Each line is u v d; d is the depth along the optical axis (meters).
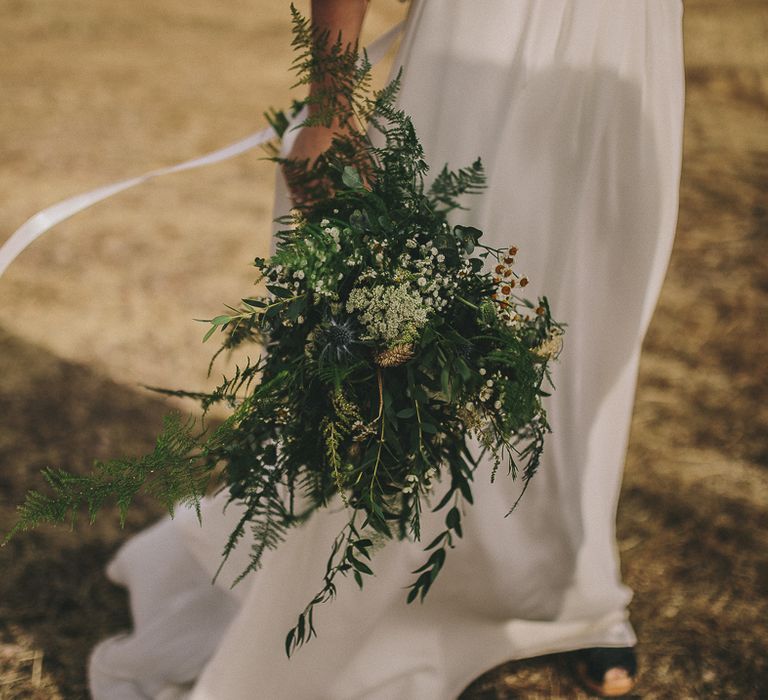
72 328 3.55
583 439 1.86
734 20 8.34
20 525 1.23
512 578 1.89
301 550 1.66
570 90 1.62
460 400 1.32
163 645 1.99
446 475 1.72
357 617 1.74
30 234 1.69
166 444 1.27
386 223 1.32
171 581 2.09
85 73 6.99
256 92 6.85
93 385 3.18
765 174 5.62
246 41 8.33
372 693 1.85
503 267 1.37
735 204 5.17
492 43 1.58
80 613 2.23
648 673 2.14
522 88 1.59
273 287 1.29
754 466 2.97
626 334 1.82
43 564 2.37
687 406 3.31
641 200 1.73
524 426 1.44
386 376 1.31
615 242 1.76
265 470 1.42
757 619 2.32
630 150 1.70
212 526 1.93
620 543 2.59
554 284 1.72
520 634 2.02
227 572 1.95
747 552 2.56
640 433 3.13
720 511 2.73
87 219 4.54
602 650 2.08
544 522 1.89
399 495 1.49
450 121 1.61
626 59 1.65
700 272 4.38
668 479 2.88
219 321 1.26
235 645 1.70
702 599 2.38
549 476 1.86
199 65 7.46
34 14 8.57
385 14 9.22
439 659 1.93
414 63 1.63
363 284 1.29
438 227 1.37
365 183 1.48
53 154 5.37
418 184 1.63
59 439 2.87
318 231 1.27
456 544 1.82
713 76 7.35
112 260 4.13
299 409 1.34
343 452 1.38
